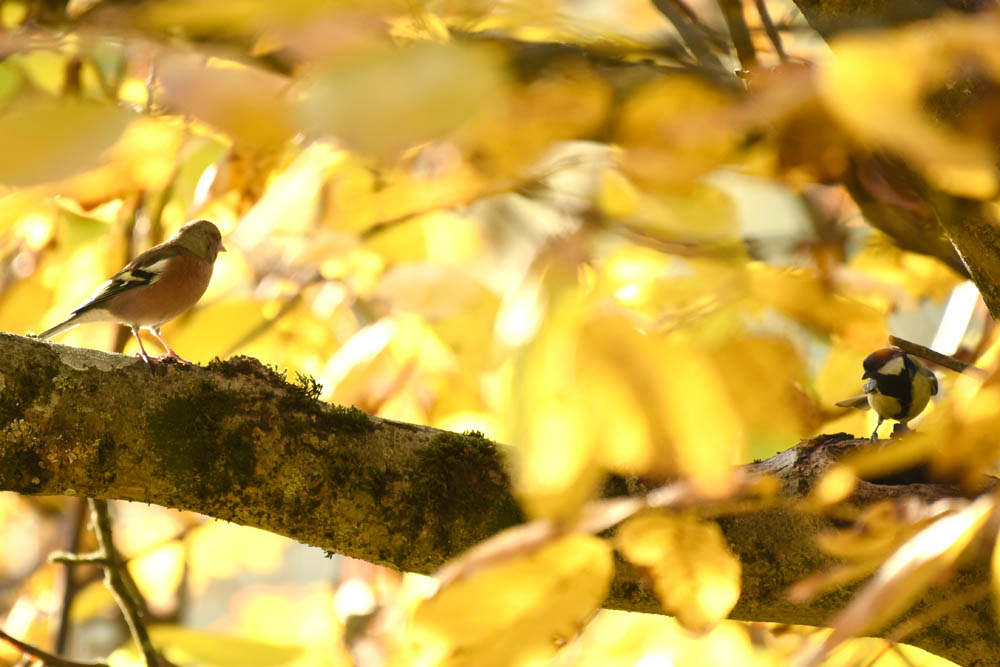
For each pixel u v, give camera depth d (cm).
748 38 463
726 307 455
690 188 453
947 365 454
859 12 296
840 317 462
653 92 439
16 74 249
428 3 261
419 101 211
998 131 248
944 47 230
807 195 472
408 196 460
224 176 464
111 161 204
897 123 227
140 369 463
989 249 446
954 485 459
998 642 459
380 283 474
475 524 465
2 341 462
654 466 262
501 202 470
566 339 271
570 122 434
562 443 266
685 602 426
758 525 463
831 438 464
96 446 461
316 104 213
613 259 466
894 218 464
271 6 227
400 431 466
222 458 463
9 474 461
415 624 391
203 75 218
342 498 464
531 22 448
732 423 261
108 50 248
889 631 461
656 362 265
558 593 396
